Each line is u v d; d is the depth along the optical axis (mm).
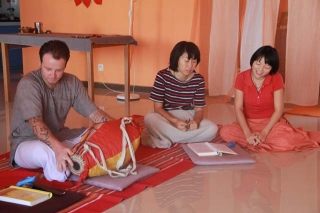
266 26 4582
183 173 2668
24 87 2436
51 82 2424
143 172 2543
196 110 3287
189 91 3246
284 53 4797
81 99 2670
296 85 4621
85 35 4605
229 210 2188
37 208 2008
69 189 2318
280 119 3271
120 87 5863
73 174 2418
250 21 4691
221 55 5012
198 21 5133
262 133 3154
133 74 5695
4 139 3443
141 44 5590
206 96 5246
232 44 4969
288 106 4797
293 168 2803
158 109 3248
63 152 2326
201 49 5164
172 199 2289
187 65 3055
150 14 5465
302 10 4465
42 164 2443
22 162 2547
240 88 3227
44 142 2406
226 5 4891
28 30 4875
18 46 4926
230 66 5023
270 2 4539
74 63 6129
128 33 5695
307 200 2316
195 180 2562
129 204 2197
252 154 3070
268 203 2275
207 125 3211
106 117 2682
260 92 3209
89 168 2326
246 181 2572
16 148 2561
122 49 5770
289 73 4613
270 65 3061
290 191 2434
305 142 3209
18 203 2041
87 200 2180
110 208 2131
